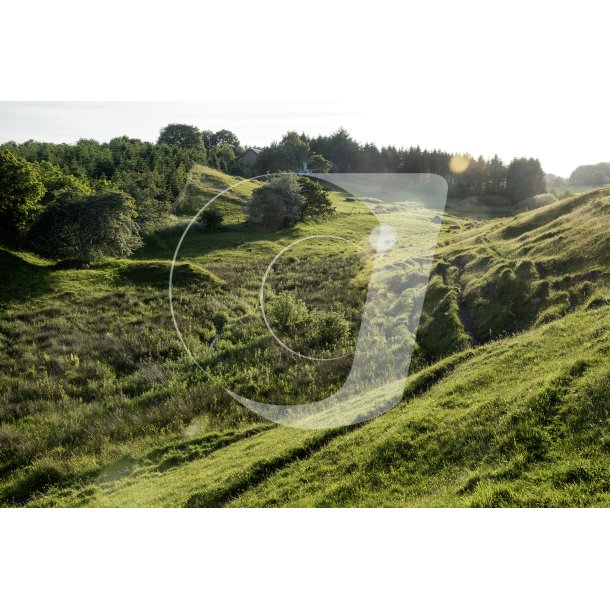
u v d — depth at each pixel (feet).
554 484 15.01
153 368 32.27
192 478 19.11
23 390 35.83
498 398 19.58
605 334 24.29
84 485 21.95
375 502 15.69
